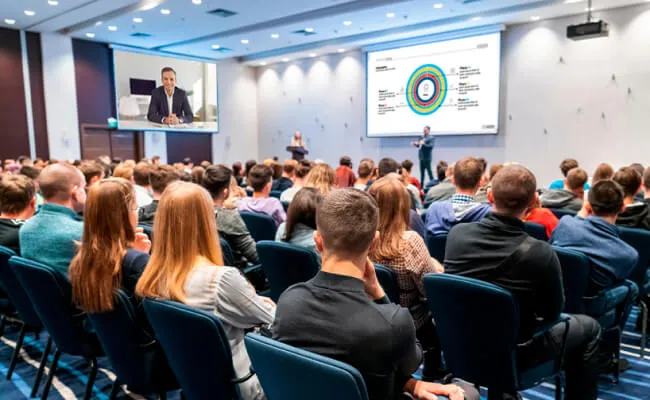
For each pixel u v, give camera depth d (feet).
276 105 44.47
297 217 7.68
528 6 26.81
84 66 35.76
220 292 4.77
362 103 38.01
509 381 5.26
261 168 11.51
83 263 5.26
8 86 32.71
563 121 28.68
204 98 41.63
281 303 3.76
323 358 3.17
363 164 16.83
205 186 9.33
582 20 27.53
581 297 6.92
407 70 34.40
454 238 5.78
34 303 6.39
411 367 3.61
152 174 9.59
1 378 8.10
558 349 5.65
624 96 26.53
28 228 6.63
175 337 4.65
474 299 5.08
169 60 39.40
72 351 6.47
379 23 30.50
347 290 3.54
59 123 34.83
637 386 7.58
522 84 30.07
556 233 7.57
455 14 28.50
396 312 3.50
